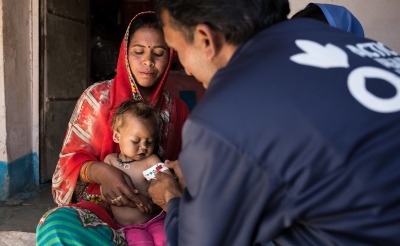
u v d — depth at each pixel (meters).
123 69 1.74
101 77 5.03
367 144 0.72
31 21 3.58
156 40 1.65
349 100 0.75
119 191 1.57
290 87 0.76
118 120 1.64
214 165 0.77
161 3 0.99
